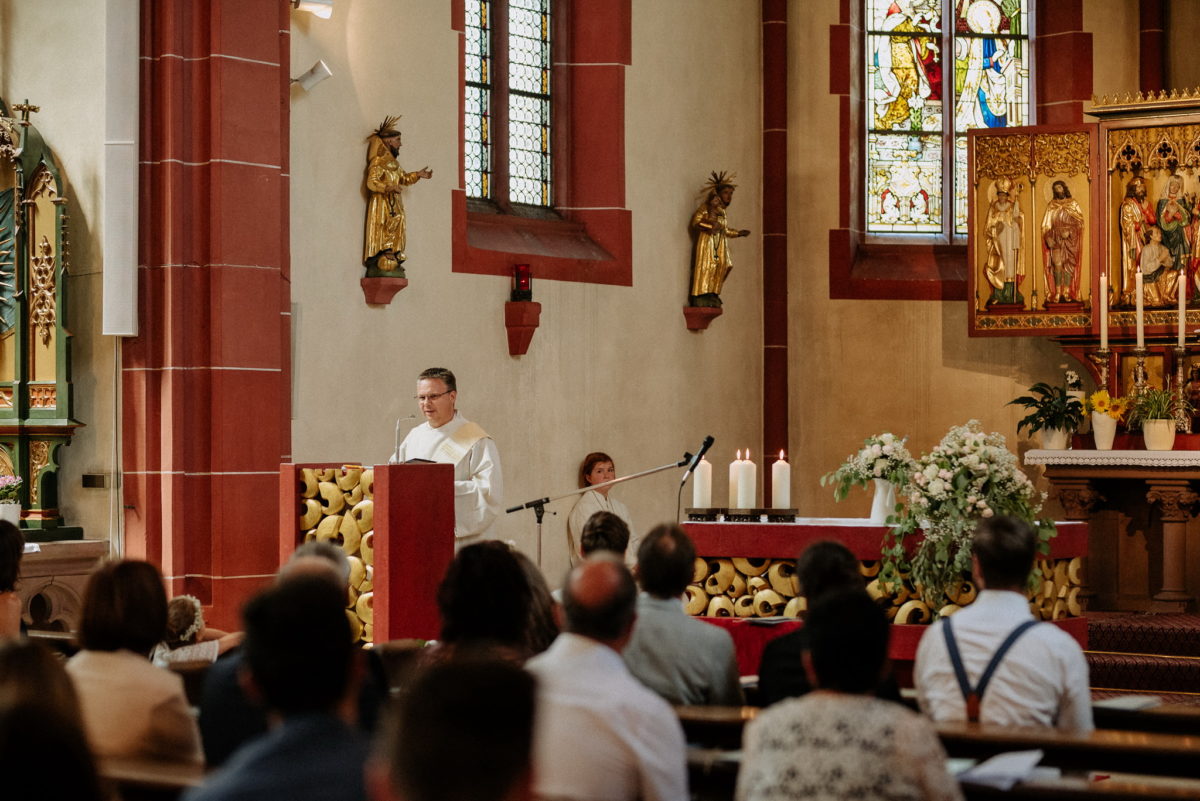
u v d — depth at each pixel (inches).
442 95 522.9
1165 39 663.1
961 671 196.4
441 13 522.9
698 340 614.2
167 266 420.2
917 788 133.9
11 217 432.5
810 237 642.2
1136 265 574.9
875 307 642.2
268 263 430.6
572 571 163.8
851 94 645.3
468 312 528.1
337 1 483.5
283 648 117.3
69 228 433.1
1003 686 193.6
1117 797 146.3
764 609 343.9
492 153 567.8
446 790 79.3
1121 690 436.5
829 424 639.8
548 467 554.9
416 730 80.7
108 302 416.2
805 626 170.6
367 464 490.3
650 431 592.7
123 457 425.4
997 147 591.8
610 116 585.3
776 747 136.9
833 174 642.2
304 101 471.2
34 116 441.1
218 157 421.4
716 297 609.6
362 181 491.2
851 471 350.3
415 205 511.2
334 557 223.5
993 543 199.8
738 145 634.2
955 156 663.1
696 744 187.2
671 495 601.6
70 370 431.2
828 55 644.1
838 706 137.9
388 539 323.9
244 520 422.6
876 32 661.3
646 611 206.1
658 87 602.5
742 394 631.8
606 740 154.2
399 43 506.0
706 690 204.2
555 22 593.3
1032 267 587.8
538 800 152.4
